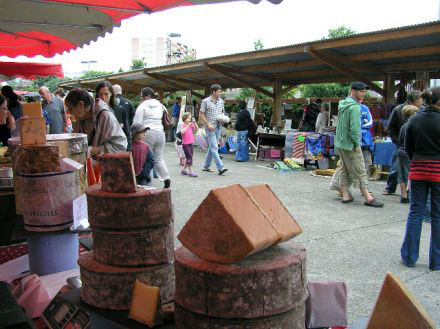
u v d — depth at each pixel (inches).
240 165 463.2
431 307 133.6
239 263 52.2
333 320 70.4
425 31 309.1
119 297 66.9
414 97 275.7
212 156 394.9
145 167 218.2
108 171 67.1
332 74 502.6
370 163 352.2
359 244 195.5
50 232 89.2
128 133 244.5
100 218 67.0
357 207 268.8
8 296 75.1
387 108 417.4
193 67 592.4
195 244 54.2
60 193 88.7
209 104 388.2
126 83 882.1
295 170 431.2
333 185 285.4
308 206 270.7
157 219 67.4
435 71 424.5
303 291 55.3
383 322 57.0
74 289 77.7
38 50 262.5
